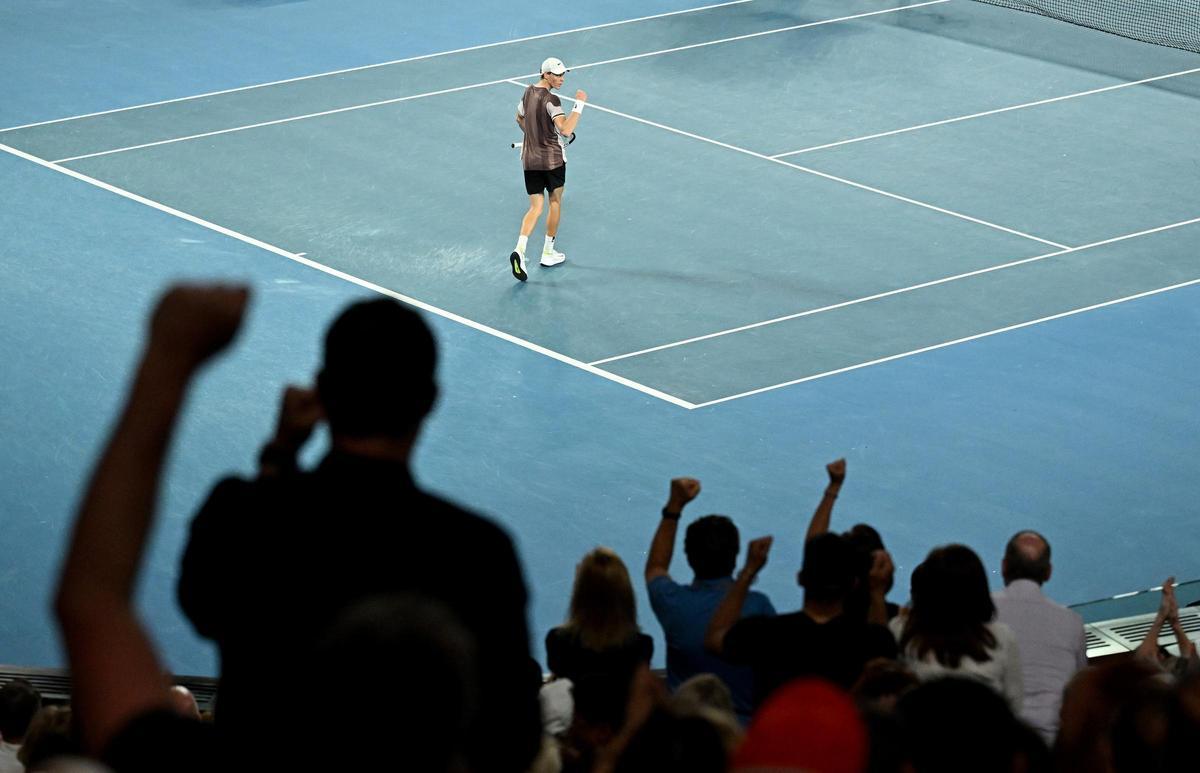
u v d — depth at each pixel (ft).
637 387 86.58
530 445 79.97
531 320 94.38
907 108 130.93
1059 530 74.13
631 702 27.35
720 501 75.51
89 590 8.78
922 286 100.42
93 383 84.89
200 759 8.92
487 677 13.46
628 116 127.34
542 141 96.99
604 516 73.92
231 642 13.52
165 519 71.72
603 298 97.60
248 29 144.97
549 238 100.78
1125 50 145.38
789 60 140.97
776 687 34.37
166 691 9.47
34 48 137.28
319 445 76.28
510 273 100.53
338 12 150.20
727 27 149.18
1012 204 113.39
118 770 8.63
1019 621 39.22
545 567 69.56
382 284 98.58
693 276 101.04
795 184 115.55
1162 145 125.08
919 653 33.96
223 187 111.96
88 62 135.03
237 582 13.41
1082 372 89.81
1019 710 34.60
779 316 95.86
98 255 100.53
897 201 113.19
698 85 134.31
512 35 145.69
